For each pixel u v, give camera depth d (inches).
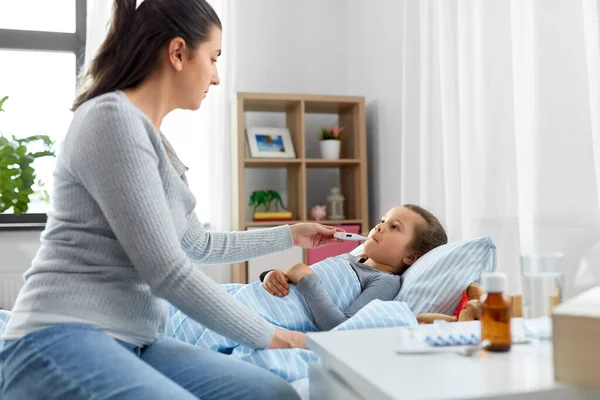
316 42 144.6
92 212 37.6
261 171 138.7
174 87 44.0
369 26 135.2
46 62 132.1
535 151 72.1
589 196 67.5
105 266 37.7
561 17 69.8
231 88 129.8
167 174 41.6
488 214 83.4
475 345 31.1
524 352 30.5
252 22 140.2
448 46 92.5
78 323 36.1
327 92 145.0
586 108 67.7
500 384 25.3
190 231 52.9
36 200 129.0
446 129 92.5
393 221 68.9
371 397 25.8
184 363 40.6
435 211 97.6
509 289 80.2
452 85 92.0
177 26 42.3
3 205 104.8
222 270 129.0
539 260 32.1
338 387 30.4
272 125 139.6
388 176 128.0
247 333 38.8
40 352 34.1
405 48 107.3
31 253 123.6
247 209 137.7
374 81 133.2
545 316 31.8
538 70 71.8
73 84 132.9
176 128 126.9
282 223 126.3
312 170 141.6
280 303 57.2
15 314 36.6
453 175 91.6
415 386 25.0
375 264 69.5
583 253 67.8
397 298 60.4
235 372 38.8
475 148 86.6
